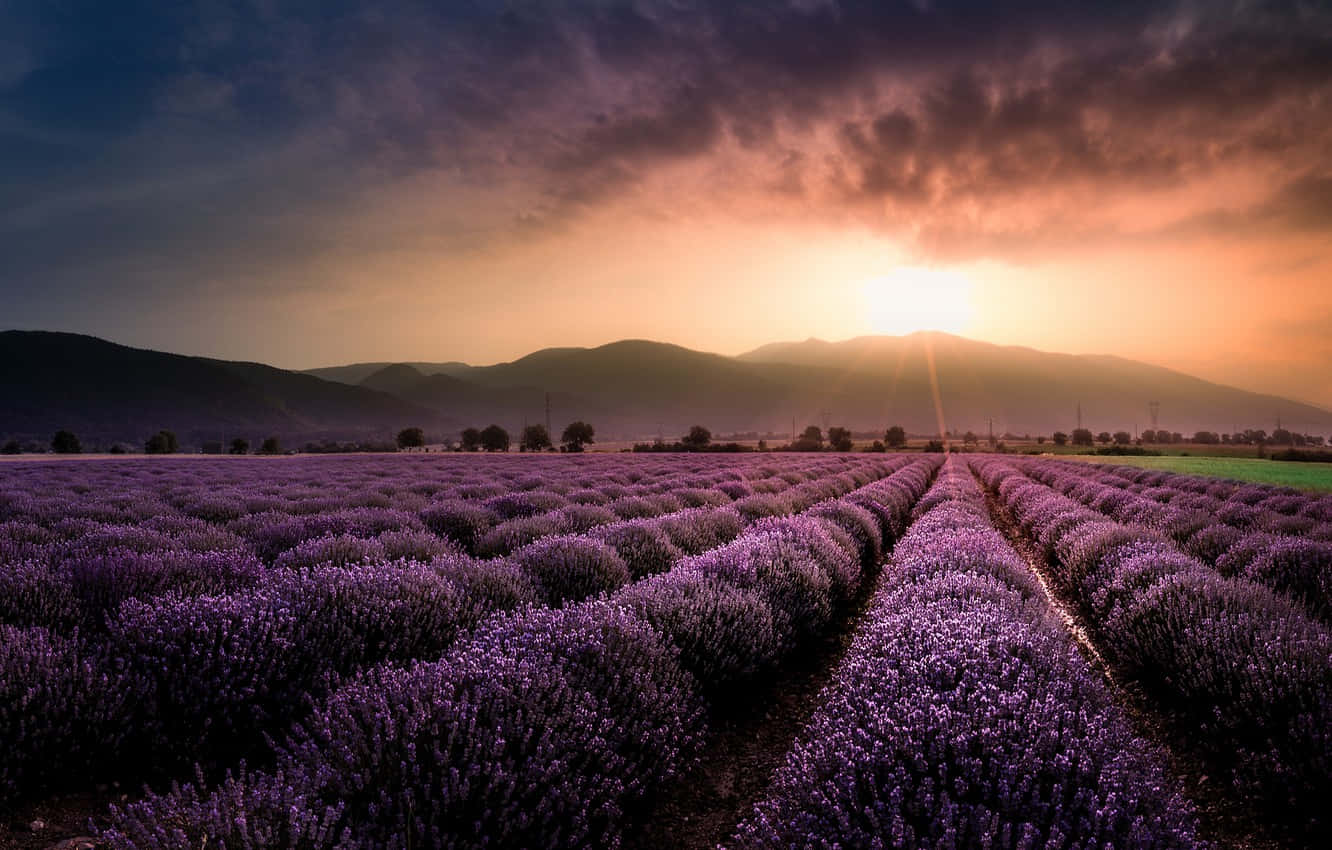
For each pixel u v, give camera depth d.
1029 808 2.42
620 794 3.11
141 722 3.67
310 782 2.53
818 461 44.91
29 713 3.49
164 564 5.82
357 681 3.57
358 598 4.89
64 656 3.98
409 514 10.95
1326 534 10.16
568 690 3.30
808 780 2.70
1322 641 4.45
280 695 3.85
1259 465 46.03
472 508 11.67
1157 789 2.60
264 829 2.22
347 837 2.21
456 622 5.03
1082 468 37.28
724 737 4.77
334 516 9.94
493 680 3.19
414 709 2.92
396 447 110.38
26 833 3.10
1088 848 2.17
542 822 2.68
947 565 7.18
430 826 2.44
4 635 3.95
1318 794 3.49
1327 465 46.31
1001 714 3.07
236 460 48.09
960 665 3.78
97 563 5.57
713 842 3.40
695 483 21.69
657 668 4.09
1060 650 4.20
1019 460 57.12
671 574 6.23
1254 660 4.43
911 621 4.80
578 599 6.34
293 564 6.79
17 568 5.24
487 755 2.77
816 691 5.70
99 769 3.57
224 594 4.66
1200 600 5.66
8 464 37.38
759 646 5.33
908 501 20.09
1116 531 9.27
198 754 3.62
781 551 7.42
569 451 90.94
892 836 2.27
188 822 2.27
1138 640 5.78
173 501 15.09
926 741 2.84
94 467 33.41
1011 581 6.76
